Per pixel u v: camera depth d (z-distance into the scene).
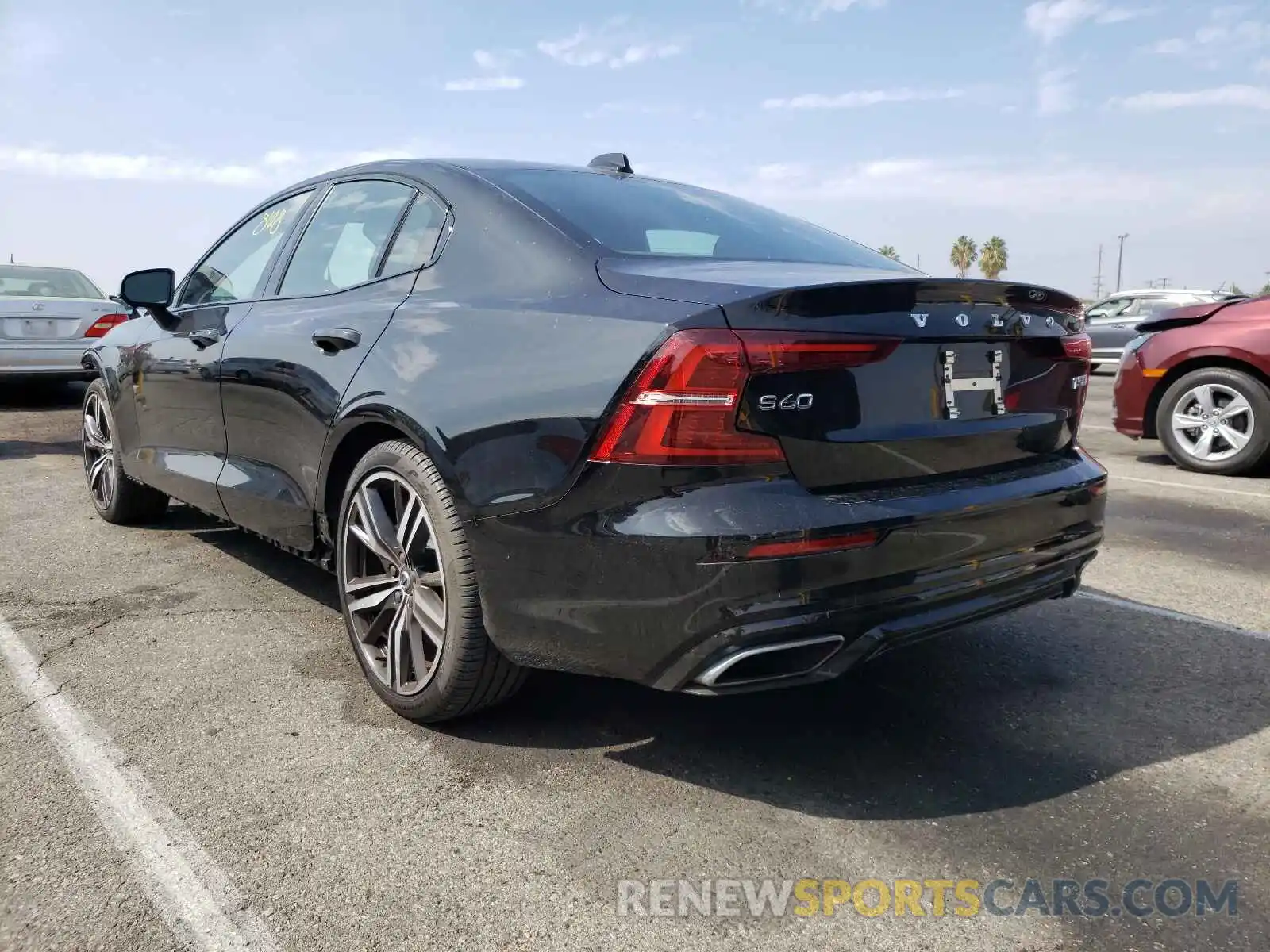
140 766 2.50
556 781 2.46
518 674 2.62
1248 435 6.82
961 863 2.13
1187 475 7.05
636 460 2.13
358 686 3.02
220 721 2.77
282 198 3.92
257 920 1.91
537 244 2.66
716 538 2.04
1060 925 1.93
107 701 2.89
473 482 2.42
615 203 2.99
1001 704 2.96
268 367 3.29
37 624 3.53
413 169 3.21
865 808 2.35
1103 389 14.34
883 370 2.29
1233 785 2.48
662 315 2.18
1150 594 4.12
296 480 3.22
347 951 1.83
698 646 2.11
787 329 2.13
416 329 2.74
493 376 2.44
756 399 2.10
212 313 3.88
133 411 4.45
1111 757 2.62
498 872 2.08
